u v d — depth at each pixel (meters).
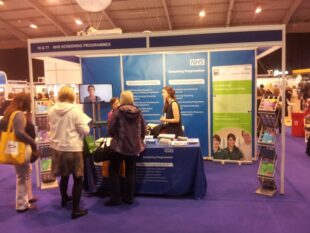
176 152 3.65
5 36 15.55
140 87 5.69
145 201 3.62
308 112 7.86
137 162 3.74
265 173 3.80
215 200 3.61
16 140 3.12
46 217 3.23
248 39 3.55
